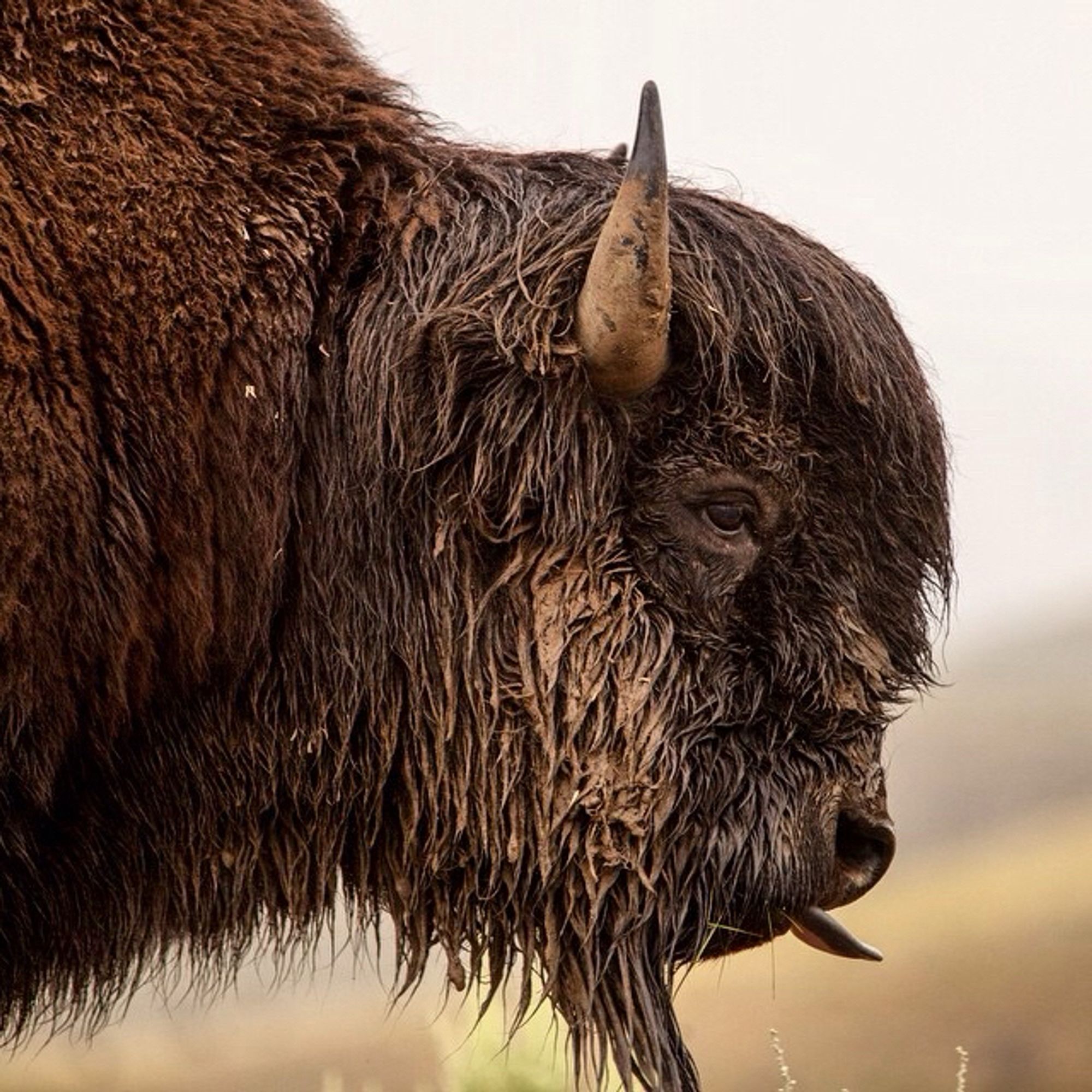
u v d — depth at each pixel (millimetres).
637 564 16375
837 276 17203
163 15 16281
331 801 16703
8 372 14984
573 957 16719
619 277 15438
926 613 17766
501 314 16047
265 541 16000
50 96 15609
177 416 15570
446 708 16453
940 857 77062
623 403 16203
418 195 16750
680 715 16391
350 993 59281
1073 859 71500
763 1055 52156
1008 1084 49656
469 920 16844
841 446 16906
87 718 15930
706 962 17359
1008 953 58750
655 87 15141
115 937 16844
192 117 16031
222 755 16500
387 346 16250
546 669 16234
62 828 16391
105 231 15438
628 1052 16578
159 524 15688
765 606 16703
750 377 16609
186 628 15938
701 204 17016
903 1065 50500
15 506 15000
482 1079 20938
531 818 16453
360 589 16391
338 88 16906
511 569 16250
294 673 16438
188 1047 52719
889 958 60625
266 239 15984
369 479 16281
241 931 17094
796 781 16797
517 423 16078
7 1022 16875
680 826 16422
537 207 16672
